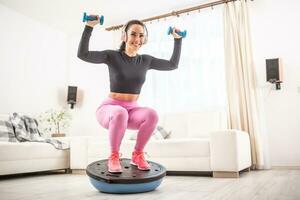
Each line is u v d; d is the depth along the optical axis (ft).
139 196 5.38
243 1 12.62
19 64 14.08
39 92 15.03
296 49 11.90
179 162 9.87
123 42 6.63
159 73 14.46
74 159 11.50
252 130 11.61
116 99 6.36
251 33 12.42
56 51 16.29
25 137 11.62
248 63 12.05
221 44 13.23
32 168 10.15
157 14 15.08
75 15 14.78
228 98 12.42
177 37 7.04
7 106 13.34
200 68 13.53
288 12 12.21
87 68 16.63
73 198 5.27
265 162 11.45
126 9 14.46
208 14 13.69
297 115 11.59
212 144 9.32
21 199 5.23
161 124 12.78
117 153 6.06
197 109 13.43
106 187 5.73
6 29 13.58
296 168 11.33
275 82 11.66
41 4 13.52
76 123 16.48
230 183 7.42
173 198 5.08
